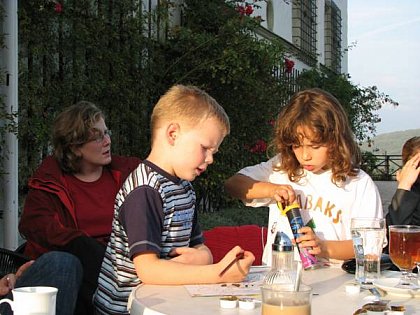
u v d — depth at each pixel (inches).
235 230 159.8
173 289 87.0
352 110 581.6
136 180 96.0
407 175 145.3
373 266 94.7
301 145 115.8
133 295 83.4
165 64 294.0
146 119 275.0
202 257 97.0
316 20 671.8
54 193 139.0
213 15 311.3
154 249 91.0
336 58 751.1
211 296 82.8
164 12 289.0
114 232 98.6
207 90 295.3
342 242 111.1
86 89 232.2
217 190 309.1
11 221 195.6
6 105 192.7
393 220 142.9
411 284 88.7
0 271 134.0
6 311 102.7
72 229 131.4
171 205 96.8
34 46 211.3
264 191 123.3
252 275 98.0
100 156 141.9
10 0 192.9
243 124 313.0
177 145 96.8
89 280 126.0
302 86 495.8
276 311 66.8
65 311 106.8
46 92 216.4
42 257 108.5
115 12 254.8
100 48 240.4
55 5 214.4
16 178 197.0
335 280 95.4
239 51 290.8
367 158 627.5
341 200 121.6
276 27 541.6
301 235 105.2
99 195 143.6
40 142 212.1
